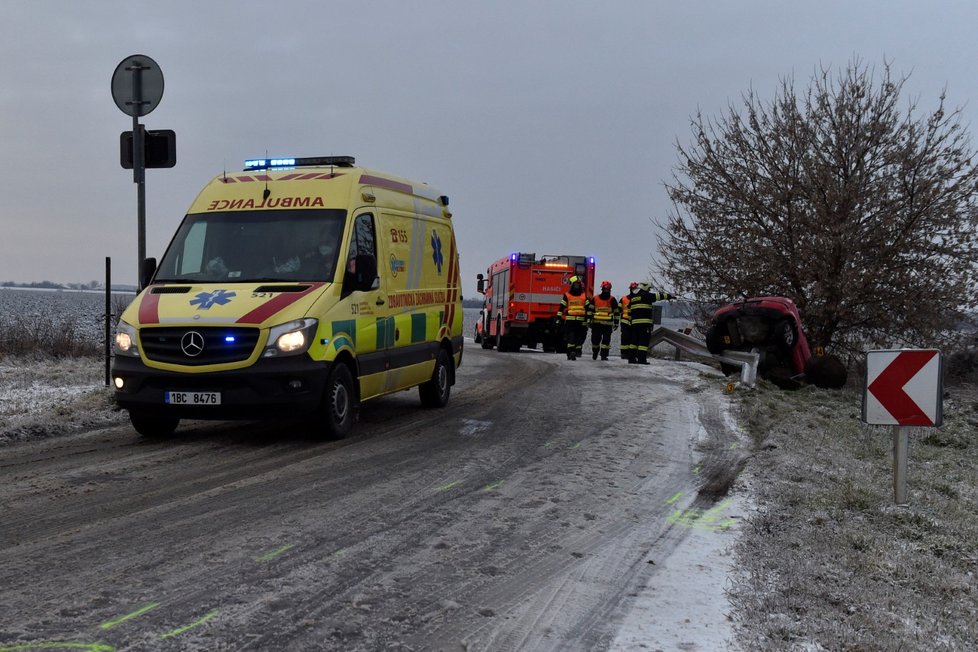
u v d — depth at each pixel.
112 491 5.93
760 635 3.58
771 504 6.13
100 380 12.34
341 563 4.40
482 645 3.42
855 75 18.70
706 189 19.84
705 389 13.50
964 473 8.73
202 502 5.62
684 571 4.45
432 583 4.15
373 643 3.40
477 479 6.55
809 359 15.30
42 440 8.05
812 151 18.94
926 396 6.48
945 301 17.97
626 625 3.67
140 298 7.91
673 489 6.52
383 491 6.04
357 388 8.37
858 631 3.71
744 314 15.11
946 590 4.61
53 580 4.02
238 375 7.23
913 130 18.34
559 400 11.69
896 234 18.34
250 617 3.62
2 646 3.23
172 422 8.36
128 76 9.76
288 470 6.71
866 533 5.59
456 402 11.38
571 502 5.93
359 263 8.08
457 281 11.44
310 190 8.69
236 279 8.09
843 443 9.51
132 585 3.97
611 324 20.78
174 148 9.80
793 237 18.81
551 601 3.95
